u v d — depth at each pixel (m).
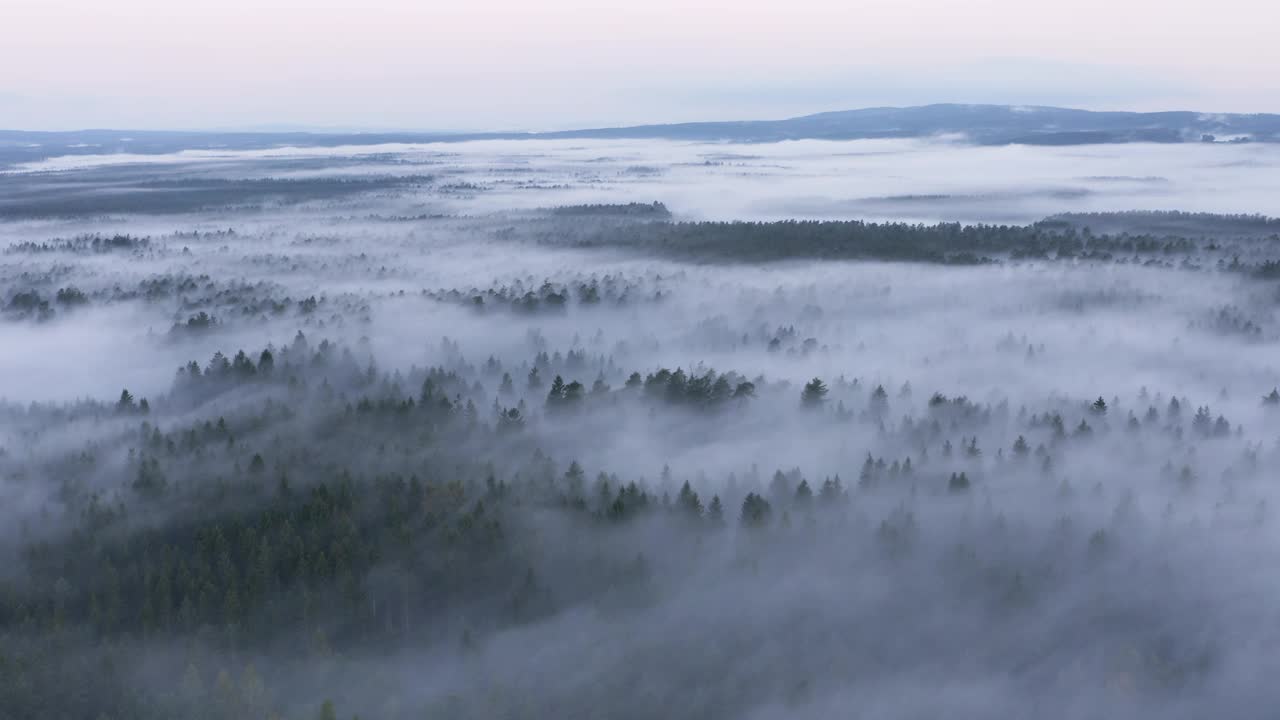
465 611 83.12
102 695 69.12
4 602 81.44
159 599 81.75
